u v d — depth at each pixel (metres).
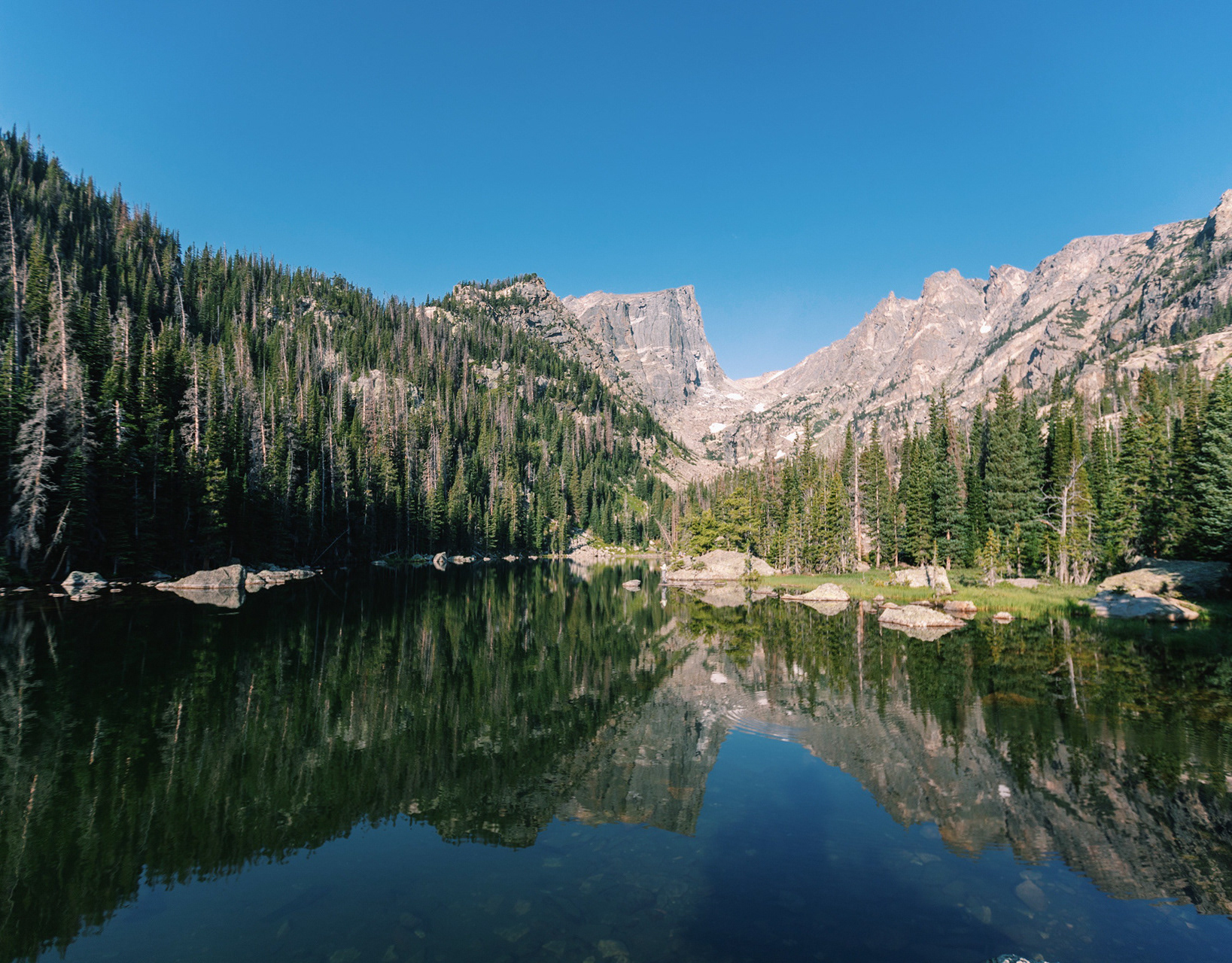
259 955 8.53
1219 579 47.22
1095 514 67.38
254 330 156.00
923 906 9.85
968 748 17.81
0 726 19.28
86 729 19.16
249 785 15.38
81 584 51.12
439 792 15.07
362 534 98.12
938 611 46.81
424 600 57.62
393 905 9.98
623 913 9.66
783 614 51.53
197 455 66.00
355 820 13.50
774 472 110.25
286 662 29.14
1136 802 14.11
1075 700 22.53
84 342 66.31
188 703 22.17
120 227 159.88
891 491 92.88
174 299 148.38
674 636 39.97
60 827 12.97
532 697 24.56
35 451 50.88
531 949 8.63
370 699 23.64
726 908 9.77
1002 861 11.45
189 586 57.53
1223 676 26.17
